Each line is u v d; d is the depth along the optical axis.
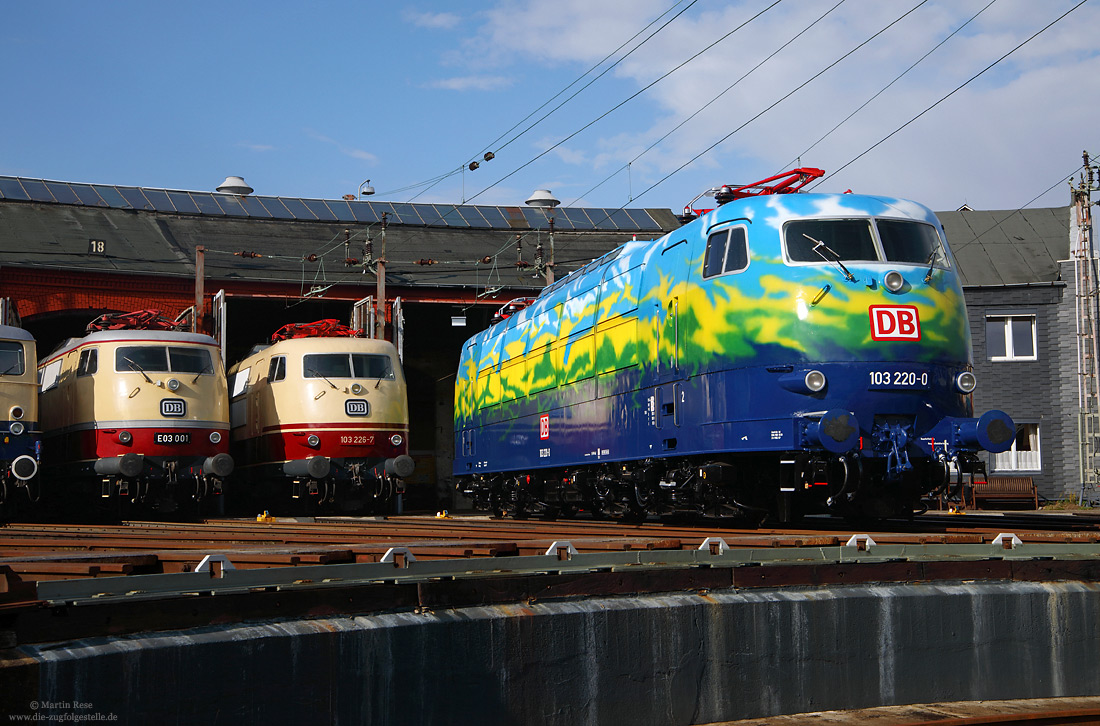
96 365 22.42
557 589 7.93
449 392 37.91
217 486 22.59
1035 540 9.35
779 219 12.27
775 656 8.23
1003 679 8.75
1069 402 30.05
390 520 18.81
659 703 7.89
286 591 6.97
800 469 11.67
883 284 11.88
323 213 34.94
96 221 30.97
